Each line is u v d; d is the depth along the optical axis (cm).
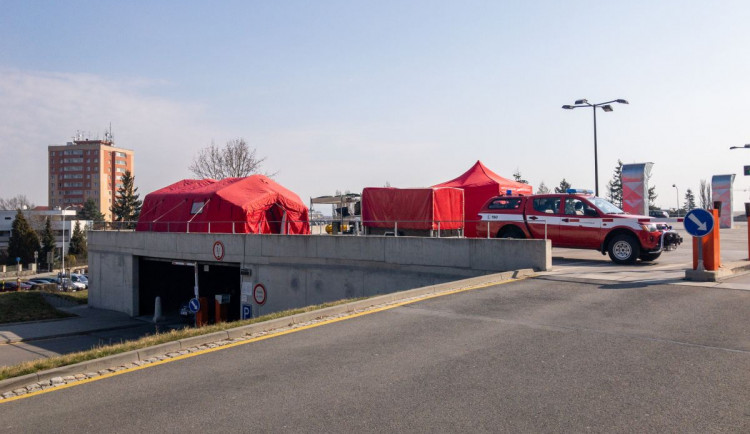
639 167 2966
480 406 499
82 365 662
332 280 1952
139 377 630
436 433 444
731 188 3944
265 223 2955
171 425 479
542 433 439
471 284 1210
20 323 2675
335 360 661
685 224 1175
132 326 2581
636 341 707
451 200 2225
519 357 649
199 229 2880
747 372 578
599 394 522
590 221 1523
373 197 2281
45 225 7706
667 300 959
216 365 664
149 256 2795
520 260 1421
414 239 1698
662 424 452
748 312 853
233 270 2978
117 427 480
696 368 594
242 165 5116
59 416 514
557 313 886
